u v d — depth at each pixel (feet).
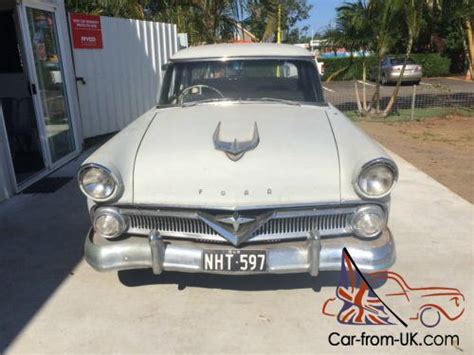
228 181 9.70
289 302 10.79
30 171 20.61
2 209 16.63
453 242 13.64
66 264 12.68
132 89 31.94
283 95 13.85
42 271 12.32
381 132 33.22
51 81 22.06
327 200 9.69
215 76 14.12
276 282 11.62
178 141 10.74
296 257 9.70
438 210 16.12
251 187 9.65
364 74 40.83
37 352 9.20
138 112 32.89
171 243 9.95
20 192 18.48
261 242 9.93
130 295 11.14
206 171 9.85
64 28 23.54
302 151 10.26
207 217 9.68
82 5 39.99
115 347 9.34
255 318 10.22
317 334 9.68
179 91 14.14
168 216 9.86
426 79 86.63
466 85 71.05
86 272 12.23
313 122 11.77
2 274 12.17
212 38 39.96
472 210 16.11
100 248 10.00
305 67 14.20
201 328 9.90
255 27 41.83
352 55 40.86
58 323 10.10
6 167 17.71
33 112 22.66
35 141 23.34
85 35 27.04
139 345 9.39
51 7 22.15
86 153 25.05
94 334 9.73
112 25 29.45
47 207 16.80
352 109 45.73
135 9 39.04
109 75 29.50
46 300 10.96
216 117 12.18
